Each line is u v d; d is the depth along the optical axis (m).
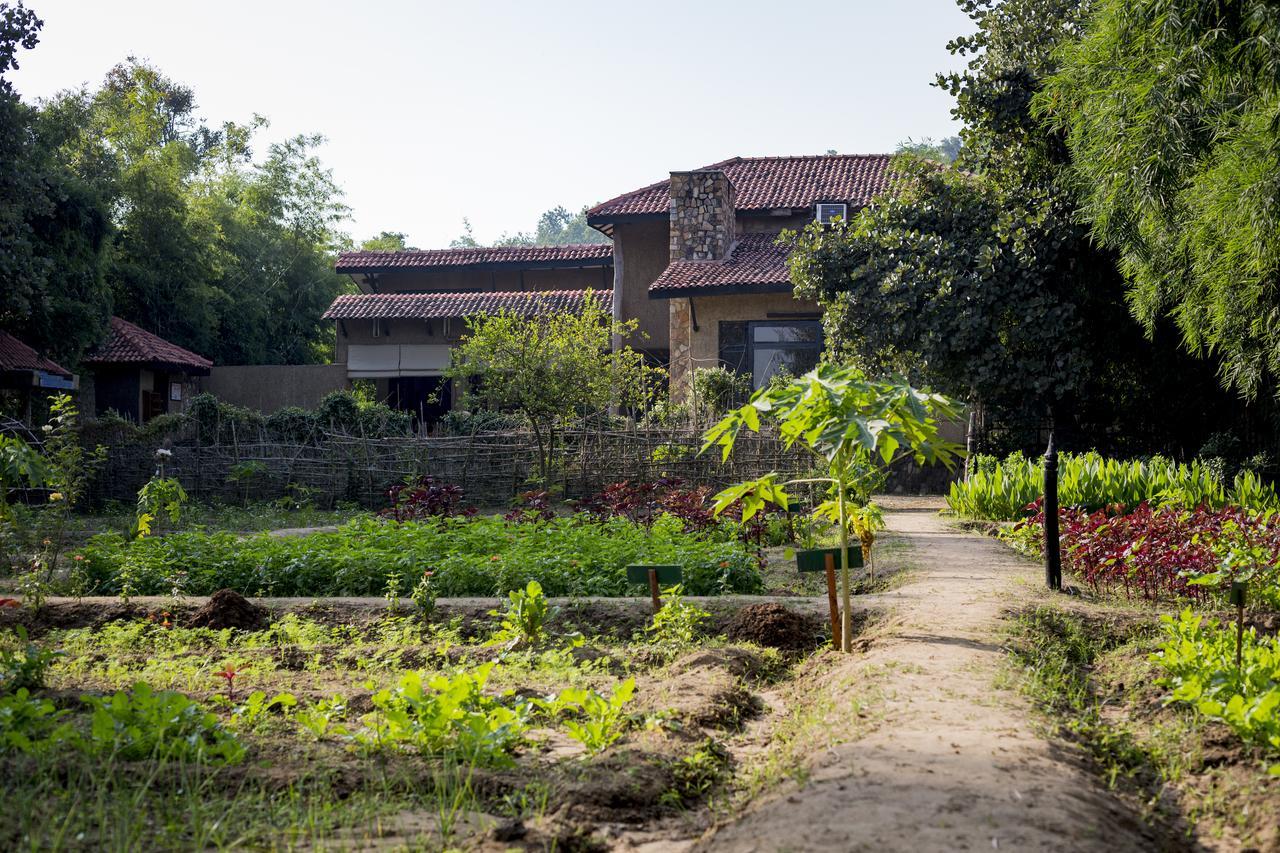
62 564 11.72
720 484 18.42
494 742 4.93
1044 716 5.21
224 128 48.72
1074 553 9.59
